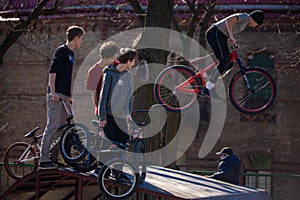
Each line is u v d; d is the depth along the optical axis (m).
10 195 16.16
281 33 35.00
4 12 37.53
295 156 34.91
